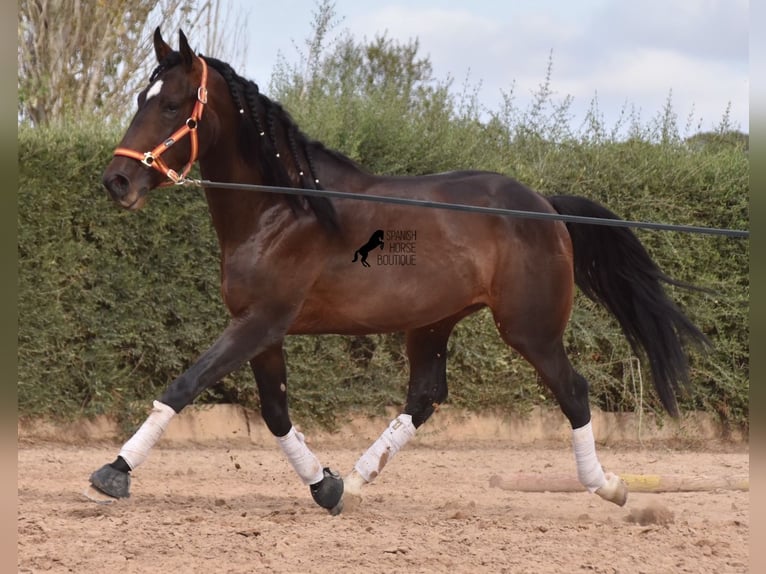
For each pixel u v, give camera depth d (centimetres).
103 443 1238
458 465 1143
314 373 1262
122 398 1242
